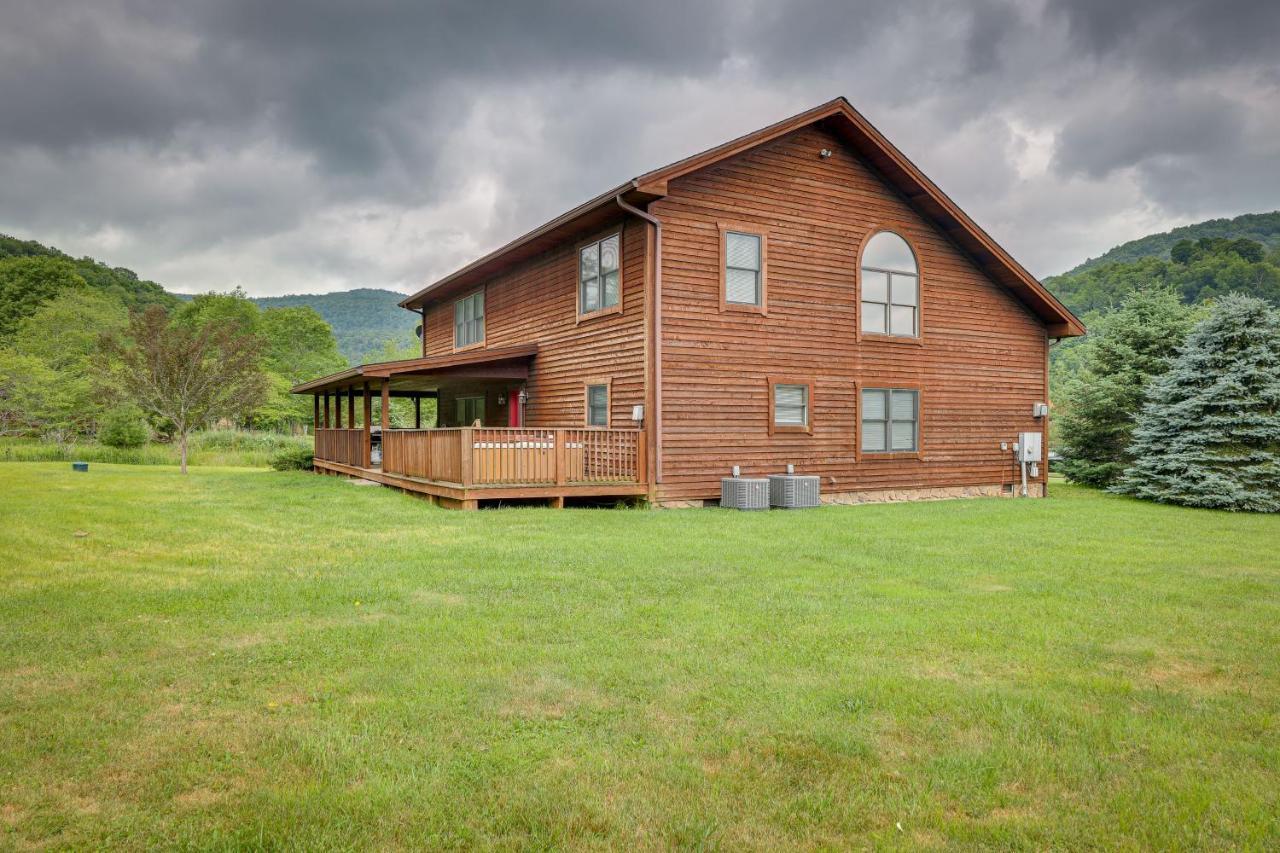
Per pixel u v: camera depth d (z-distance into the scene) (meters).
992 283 17.78
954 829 2.88
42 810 2.95
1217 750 3.61
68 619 5.62
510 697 4.13
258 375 22.83
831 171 15.48
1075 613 6.09
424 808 2.97
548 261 17.30
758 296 14.60
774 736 3.67
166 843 2.73
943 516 12.98
